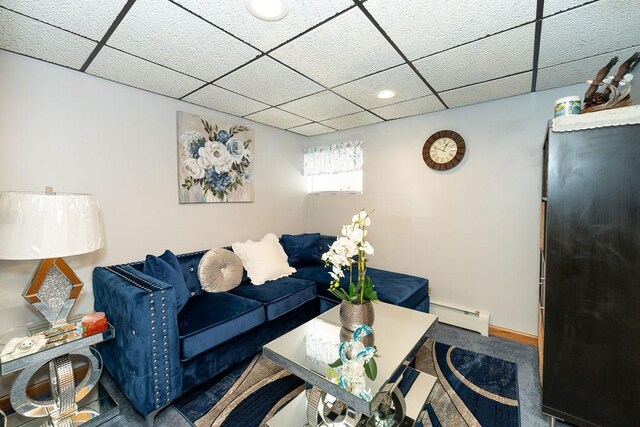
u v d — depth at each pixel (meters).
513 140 2.49
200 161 2.69
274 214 3.51
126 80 2.11
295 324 2.53
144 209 2.34
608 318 1.38
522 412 1.67
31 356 1.42
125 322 1.62
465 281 2.77
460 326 2.73
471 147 2.69
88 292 2.06
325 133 3.77
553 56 1.77
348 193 3.56
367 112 2.88
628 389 1.35
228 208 2.98
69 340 1.55
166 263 2.04
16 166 1.74
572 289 1.46
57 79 1.87
